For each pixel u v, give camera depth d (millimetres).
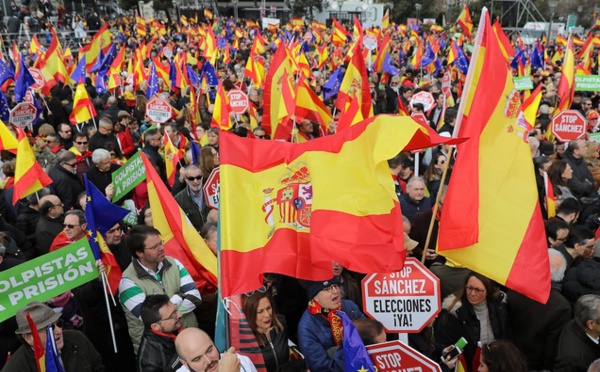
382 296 3924
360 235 3520
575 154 7898
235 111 10680
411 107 11281
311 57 24875
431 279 3852
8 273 3912
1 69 13633
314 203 3652
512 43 32594
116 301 4934
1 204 7336
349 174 3639
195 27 41625
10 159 8266
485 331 4355
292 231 3805
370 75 17297
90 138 9508
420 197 6609
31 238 6730
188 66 15922
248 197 3832
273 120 8875
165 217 5152
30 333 3639
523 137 4086
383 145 3379
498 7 50375
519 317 4531
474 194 3957
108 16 49688
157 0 57031
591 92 15461
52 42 14648
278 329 4168
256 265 3723
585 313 3871
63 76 14695
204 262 5066
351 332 3420
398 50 29188
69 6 43406
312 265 3764
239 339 4020
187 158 8594
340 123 6449
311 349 4020
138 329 4422
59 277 4117
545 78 17734
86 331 4867
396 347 3506
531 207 4016
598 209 7023
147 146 8875
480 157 4008
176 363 3734
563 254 5297
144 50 22312
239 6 70938
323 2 62656
